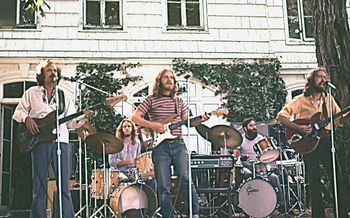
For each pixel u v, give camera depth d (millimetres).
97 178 6336
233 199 6695
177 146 4375
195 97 10062
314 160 5031
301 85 10438
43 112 4387
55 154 4332
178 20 10398
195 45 10266
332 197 5074
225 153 6473
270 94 10266
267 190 5793
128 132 6621
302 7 10758
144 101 4477
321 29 5992
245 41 10438
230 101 10117
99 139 5812
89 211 6953
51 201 5047
